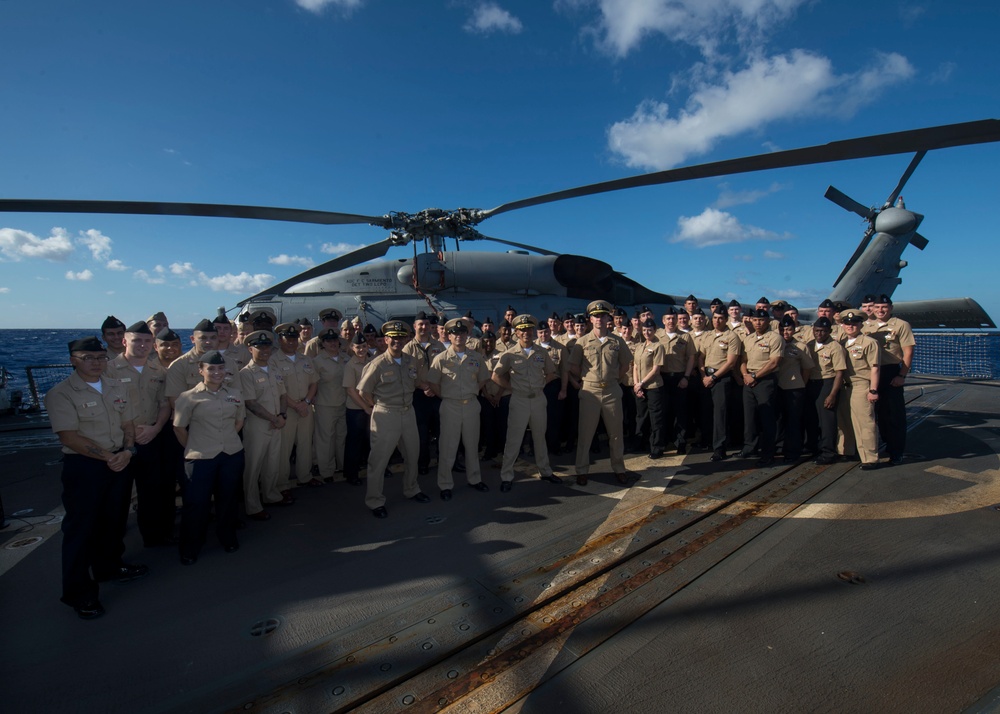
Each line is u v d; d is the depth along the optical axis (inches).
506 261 327.6
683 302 391.9
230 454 131.7
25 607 106.7
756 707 71.3
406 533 139.6
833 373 191.0
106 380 115.0
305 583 112.8
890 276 424.8
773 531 129.8
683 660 81.5
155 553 134.1
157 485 137.9
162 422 136.8
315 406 194.9
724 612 94.3
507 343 257.3
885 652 82.4
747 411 206.1
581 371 181.0
